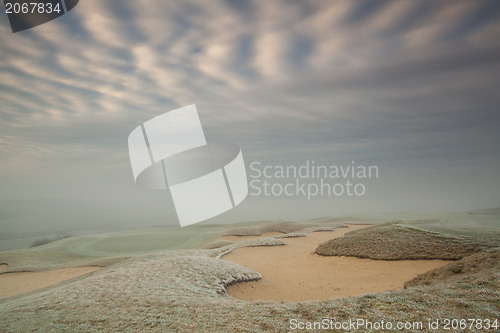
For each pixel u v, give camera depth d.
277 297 18.89
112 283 16.88
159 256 37.44
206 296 14.67
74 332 9.98
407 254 28.33
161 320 10.63
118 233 96.94
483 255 17.17
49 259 53.53
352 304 11.32
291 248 43.12
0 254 56.03
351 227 66.56
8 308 13.95
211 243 56.56
